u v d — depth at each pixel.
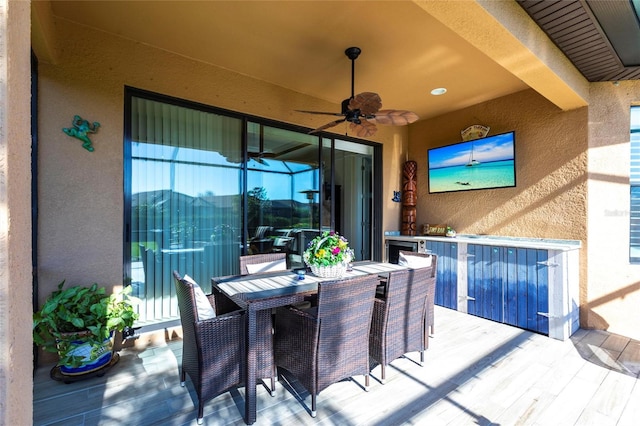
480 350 2.82
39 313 2.18
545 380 2.32
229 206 3.53
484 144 4.16
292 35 2.75
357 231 4.88
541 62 2.48
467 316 3.73
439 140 4.85
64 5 2.37
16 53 0.65
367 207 5.01
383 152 5.00
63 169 2.55
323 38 2.78
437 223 4.84
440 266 4.15
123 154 2.81
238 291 2.16
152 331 3.02
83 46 2.64
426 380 2.33
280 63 3.26
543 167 3.73
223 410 1.99
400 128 5.23
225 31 2.70
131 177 2.95
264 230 3.80
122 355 2.75
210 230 3.41
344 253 2.62
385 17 2.47
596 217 3.38
